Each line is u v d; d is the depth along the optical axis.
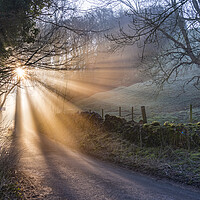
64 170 6.50
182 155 6.76
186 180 5.21
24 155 8.94
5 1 4.12
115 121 11.43
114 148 9.02
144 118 10.55
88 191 4.61
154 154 7.33
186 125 7.82
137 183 5.21
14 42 4.49
